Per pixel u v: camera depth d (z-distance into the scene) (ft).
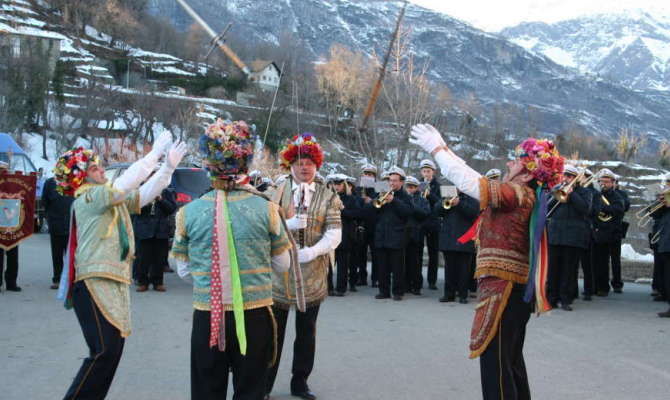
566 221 33.27
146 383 19.92
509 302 15.02
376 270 43.16
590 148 267.59
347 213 37.86
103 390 15.40
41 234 74.64
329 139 128.88
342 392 19.35
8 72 149.18
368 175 42.27
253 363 13.71
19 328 26.96
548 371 21.56
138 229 36.86
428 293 40.11
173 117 135.64
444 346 24.85
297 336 19.03
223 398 13.97
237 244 13.64
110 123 166.61
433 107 134.51
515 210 14.98
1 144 80.94
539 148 15.21
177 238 14.20
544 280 15.03
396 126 96.17
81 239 15.83
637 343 25.70
